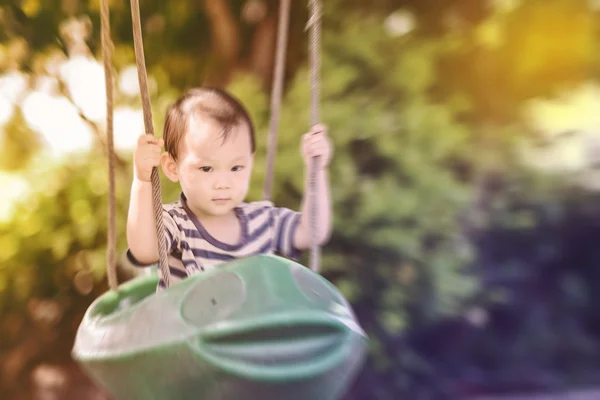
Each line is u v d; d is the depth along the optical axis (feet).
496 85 22.20
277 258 5.51
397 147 16.14
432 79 19.04
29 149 17.20
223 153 6.48
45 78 15.53
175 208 6.77
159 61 17.07
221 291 5.21
